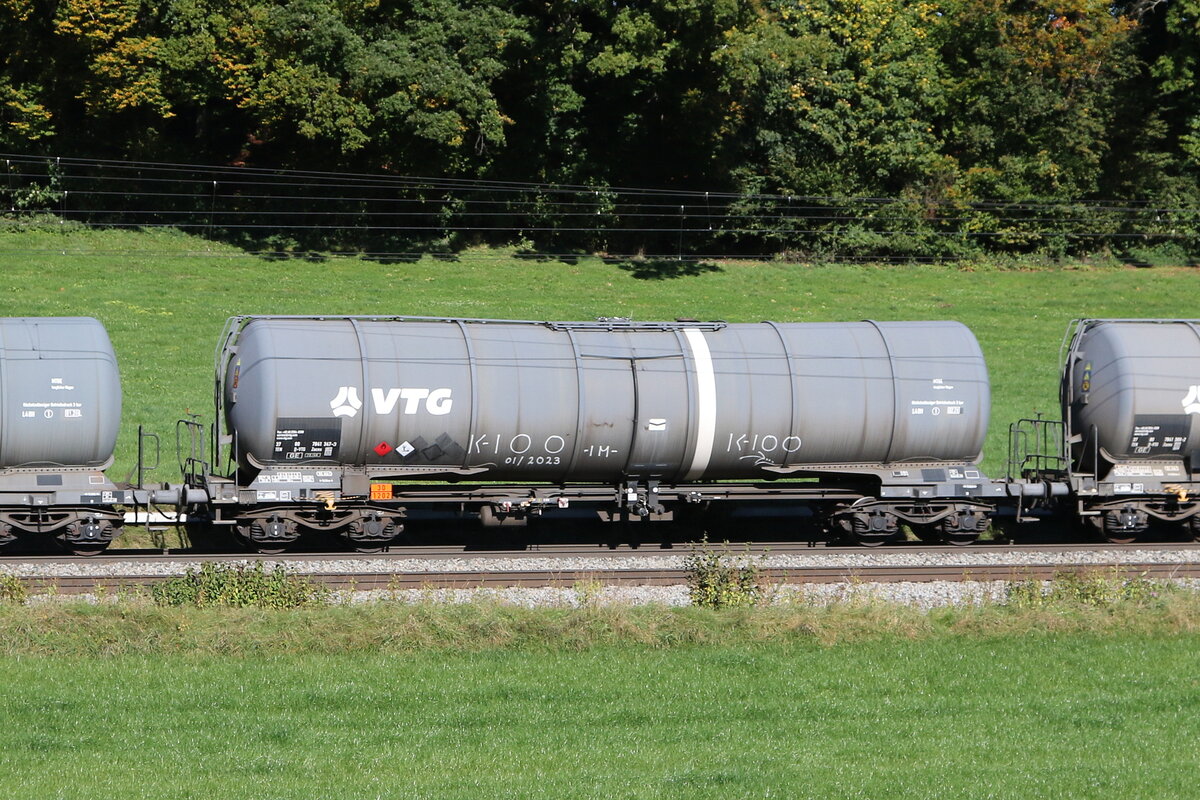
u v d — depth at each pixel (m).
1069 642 25.75
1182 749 20.11
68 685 22.23
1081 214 82.44
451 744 19.77
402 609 25.34
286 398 29.50
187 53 67.00
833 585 28.88
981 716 21.56
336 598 26.88
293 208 75.50
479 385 30.56
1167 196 84.06
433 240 76.62
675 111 76.50
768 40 72.94
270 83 68.56
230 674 23.03
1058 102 81.19
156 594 26.00
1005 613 26.73
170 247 70.38
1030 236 81.25
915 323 33.69
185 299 61.12
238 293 62.97
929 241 81.62
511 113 77.00
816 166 79.94
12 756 18.92
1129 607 26.94
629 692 22.39
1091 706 22.12
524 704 21.69
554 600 27.42
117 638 24.05
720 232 78.56
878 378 32.31
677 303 66.38
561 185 77.38
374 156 75.44
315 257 72.00
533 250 77.38
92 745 19.50
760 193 79.94
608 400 31.09
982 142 82.56
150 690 22.06
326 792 17.58
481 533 33.91
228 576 26.12
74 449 29.80
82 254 67.12
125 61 66.56
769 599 27.34
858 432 32.12
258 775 18.28
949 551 32.19
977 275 78.25
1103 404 33.44
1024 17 81.81
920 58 82.06
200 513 31.66
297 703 21.56
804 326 33.22
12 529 30.31
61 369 29.67
